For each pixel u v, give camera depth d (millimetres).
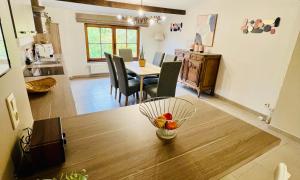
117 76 3342
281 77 2764
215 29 3842
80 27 4656
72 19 4504
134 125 1064
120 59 2855
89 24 4781
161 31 5719
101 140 904
